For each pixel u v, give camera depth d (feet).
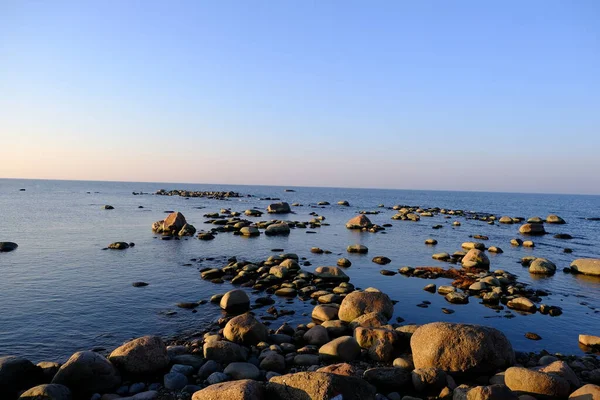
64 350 40.83
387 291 67.10
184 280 70.28
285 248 109.19
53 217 169.48
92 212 197.67
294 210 262.47
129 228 140.26
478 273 81.10
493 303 61.46
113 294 60.59
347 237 136.98
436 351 35.37
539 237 153.89
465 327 36.78
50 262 81.61
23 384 31.17
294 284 67.87
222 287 66.49
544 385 30.42
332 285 69.41
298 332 45.68
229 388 27.50
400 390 33.12
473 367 34.73
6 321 48.42
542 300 64.28
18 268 75.77
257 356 39.34
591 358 40.91
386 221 201.05
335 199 456.45
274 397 28.53
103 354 39.88
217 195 426.92
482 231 167.43
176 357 37.24
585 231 180.55
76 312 52.24
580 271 86.69
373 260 95.14
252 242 118.21
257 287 66.28
